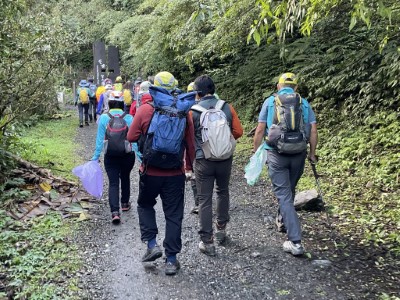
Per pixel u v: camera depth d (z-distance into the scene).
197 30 9.91
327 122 9.12
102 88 14.02
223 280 3.82
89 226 5.13
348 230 4.92
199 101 4.31
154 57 16.36
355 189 6.26
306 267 4.03
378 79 7.95
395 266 4.03
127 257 4.31
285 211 4.28
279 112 4.22
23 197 5.70
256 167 4.45
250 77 13.19
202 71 17.08
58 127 13.67
